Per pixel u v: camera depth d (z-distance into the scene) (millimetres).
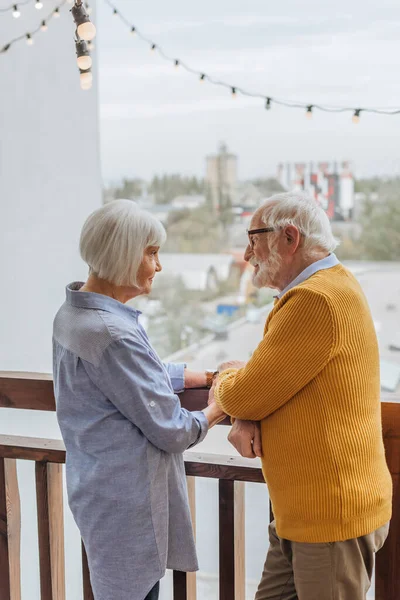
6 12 2639
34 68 2904
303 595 1462
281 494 1460
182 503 1609
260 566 2809
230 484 1747
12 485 1962
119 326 1478
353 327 1394
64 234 3246
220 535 1771
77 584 3166
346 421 1395
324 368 1379
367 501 1403
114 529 1524
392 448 1617
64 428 1567
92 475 1521
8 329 2785
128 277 1496
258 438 1502
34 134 2926
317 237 1486
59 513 1938
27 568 2924
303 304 1374
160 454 1538
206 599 3066
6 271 2746
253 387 1419
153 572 1540
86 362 1479
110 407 1502
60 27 3115
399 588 1662
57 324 1555
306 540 1418
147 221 1496
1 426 2871
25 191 2867
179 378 1733
